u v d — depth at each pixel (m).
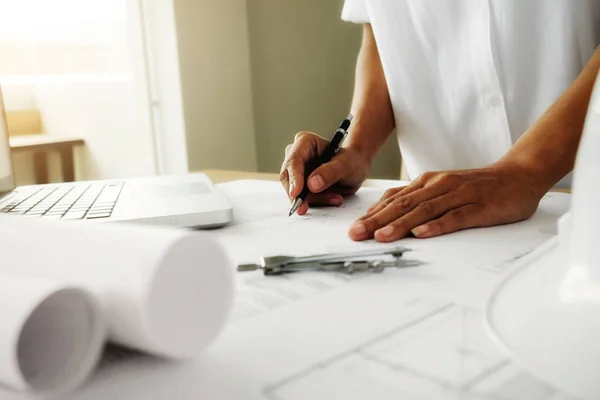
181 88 1.53
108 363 0.23
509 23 0.75
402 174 1.11
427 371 0.22
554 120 0.54
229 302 0.24
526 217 0.48
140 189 0.59
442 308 0.28
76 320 0.21
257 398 0.20
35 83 1.89
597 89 0.25
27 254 0.24
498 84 0.76
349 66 1.62
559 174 0.52
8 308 0.18
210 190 0.57
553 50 0.75
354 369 0.22
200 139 1.60
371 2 0.84
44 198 0.57
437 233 0.43
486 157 0.82
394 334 0.25
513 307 0.25
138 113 1.62
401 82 0.85
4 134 0.58
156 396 0.20
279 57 1.71
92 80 1.73
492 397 0.19
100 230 0.24
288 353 0.23
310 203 0.59
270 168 1.79
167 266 0.21
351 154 0.65
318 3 1.62
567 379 0.20
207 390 0.21
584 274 0.23
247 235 0.46
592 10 0.73
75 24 1.71
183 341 0.22
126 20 1.57
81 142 1.81
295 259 0.35
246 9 1.71
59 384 0.20
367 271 0.34
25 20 1.79
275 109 1.75
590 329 0.21
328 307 0.29
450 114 0.83
